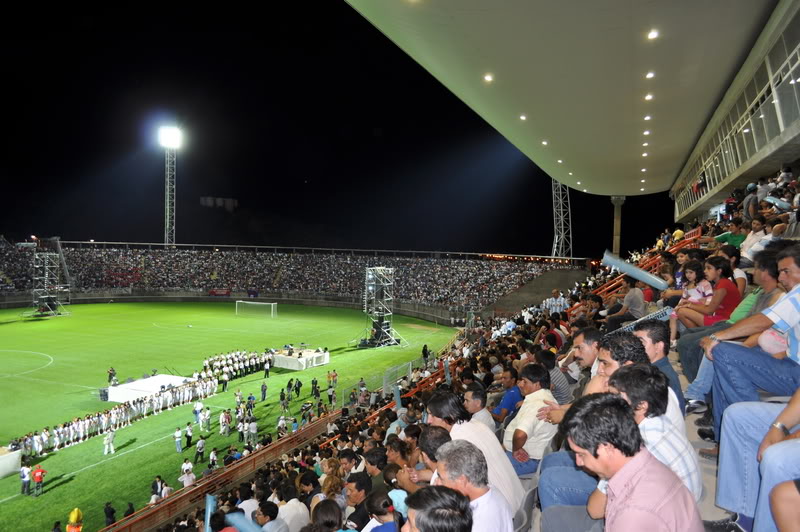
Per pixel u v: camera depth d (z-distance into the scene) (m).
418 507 2.81
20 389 31.66
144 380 31.56
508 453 6.17
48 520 17.81
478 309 58.84
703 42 18.31
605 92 22.52
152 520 16.67
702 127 30.75
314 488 9.72
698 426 5.90
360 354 43.03
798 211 10.98
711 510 4.20
